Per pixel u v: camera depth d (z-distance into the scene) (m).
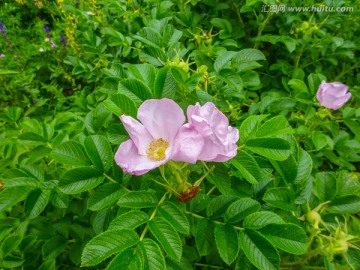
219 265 0.30
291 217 0.25
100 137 0.24
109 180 0.25
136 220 0.19
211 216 0.23
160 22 0.36
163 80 0.25
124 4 0.53
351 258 0.24
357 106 0.62
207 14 0.56
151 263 0.17
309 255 0.25
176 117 0.20
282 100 0.40
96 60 0.58
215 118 0.18
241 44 0.59
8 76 0.81
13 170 0.28
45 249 0.29
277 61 0.59
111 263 0.16
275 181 0.27
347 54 0.55
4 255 0.27
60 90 0.79
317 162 0.49
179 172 0.20
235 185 0.25
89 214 0.32
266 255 0.19
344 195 0.26
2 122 0.55
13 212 0.34
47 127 0.32
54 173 0.29
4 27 0.93
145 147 0.20
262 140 0.22
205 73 0.30
